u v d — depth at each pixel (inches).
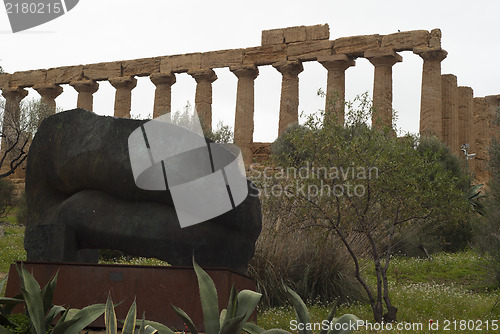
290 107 1569.9
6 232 921.5
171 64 1758.1
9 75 2017.7
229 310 176.7
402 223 438.6
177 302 241.6
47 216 296.0
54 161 296.5
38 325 183.8
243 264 273.9
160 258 263.6
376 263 395.5
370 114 432.5
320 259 451.2
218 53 1692.9
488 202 634.8
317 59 1540.4
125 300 244.5
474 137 1835.6
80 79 1893.5
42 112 1478.8
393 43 1451.8
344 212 414.3
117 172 271.9
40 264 253.9
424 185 419.8
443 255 764.0
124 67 1834.4
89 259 307.4
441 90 1451.8
